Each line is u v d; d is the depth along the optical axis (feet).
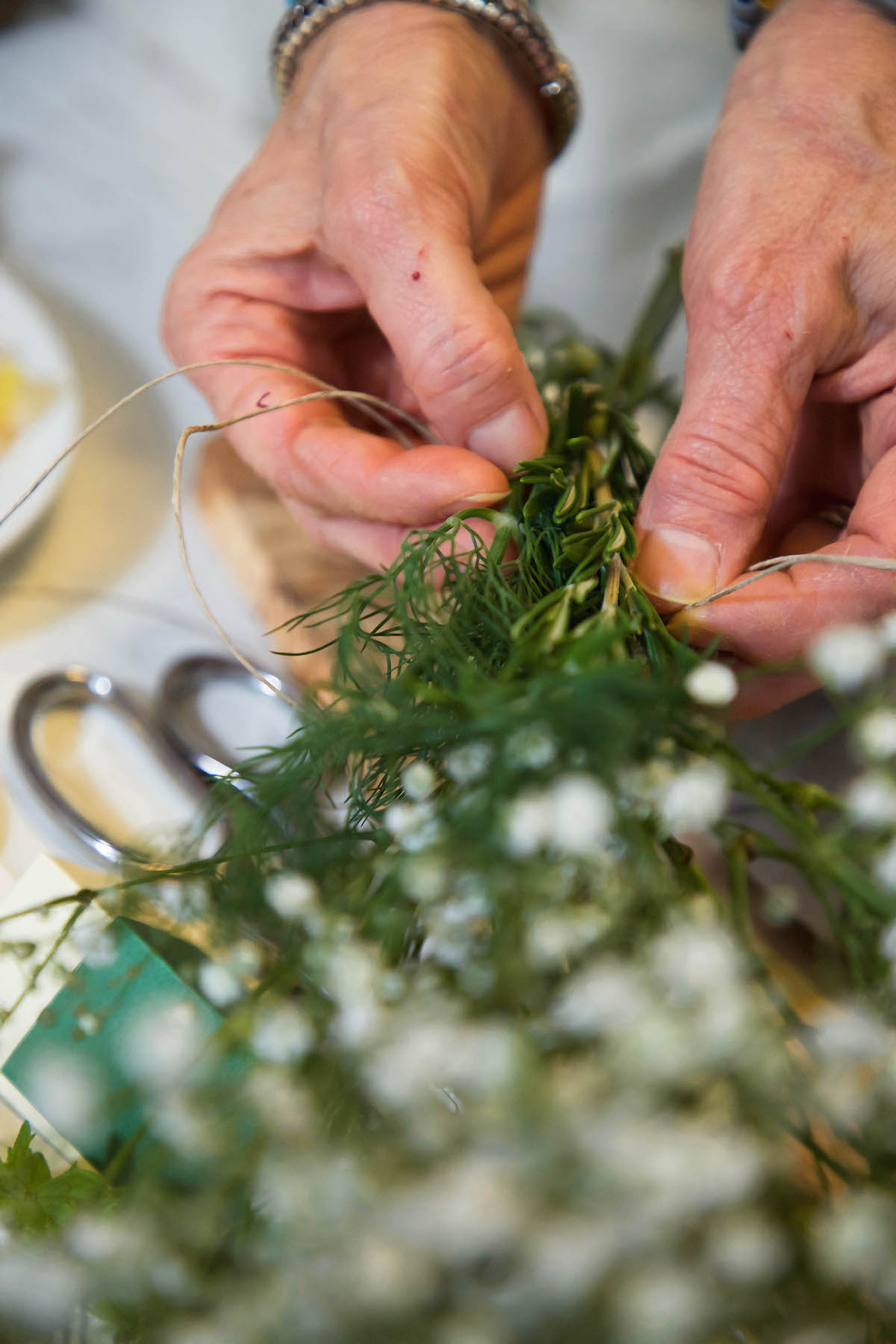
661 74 1.52
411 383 1.11
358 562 1.24
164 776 1.19
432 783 0.87
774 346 1.05
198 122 1.55
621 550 1.01
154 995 0.96
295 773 0.91
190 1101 0.81
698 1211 0.78
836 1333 0.79
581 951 0.84
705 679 0.85
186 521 1.34
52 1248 0.80
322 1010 0.84
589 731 0.82
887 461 1.05
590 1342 0.78
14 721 1.18
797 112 1.09
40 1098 0.97
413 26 1.19
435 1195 0.72
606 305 1.53
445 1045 0.77
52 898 1.05
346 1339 0.77
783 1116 0.82
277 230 1.20
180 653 1.28
